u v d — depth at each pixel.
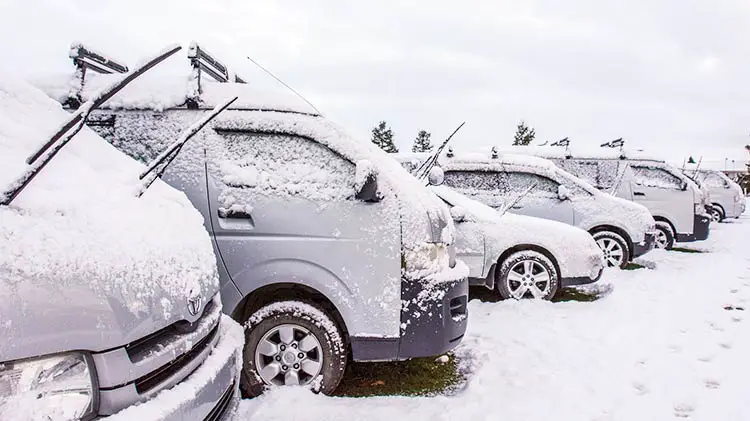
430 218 3.53
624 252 8.28
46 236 1.69
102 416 1.64
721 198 18.86
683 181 10.88
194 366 2.08
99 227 1.89
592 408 3.55
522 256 6.29
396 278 3.39
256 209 3.41
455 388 3.88
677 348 4.79
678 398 3.74
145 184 2.38
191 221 2.56
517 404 3.56
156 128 3.63
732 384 3.99
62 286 1.61
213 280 2.39
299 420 3.12
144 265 1.92
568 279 6.29
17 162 2.00
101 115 3.68
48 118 2.62
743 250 11.34
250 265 3.36
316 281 3.36
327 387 3.41
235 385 2.43
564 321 5.57
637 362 4.42
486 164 8.15
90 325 1.63
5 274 1.51
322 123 3.63
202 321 2.22
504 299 6.31
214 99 3.68
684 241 10.84
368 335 3.39
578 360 4.43
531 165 8.23
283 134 3.59
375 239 3.39
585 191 8.34
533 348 4.68
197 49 3.62
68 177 2.11
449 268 3.70
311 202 3.42
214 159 3.51
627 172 10.88
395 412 3.34
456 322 3.62
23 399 1.47
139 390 1.77
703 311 6.07
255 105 3.66
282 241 3.37
